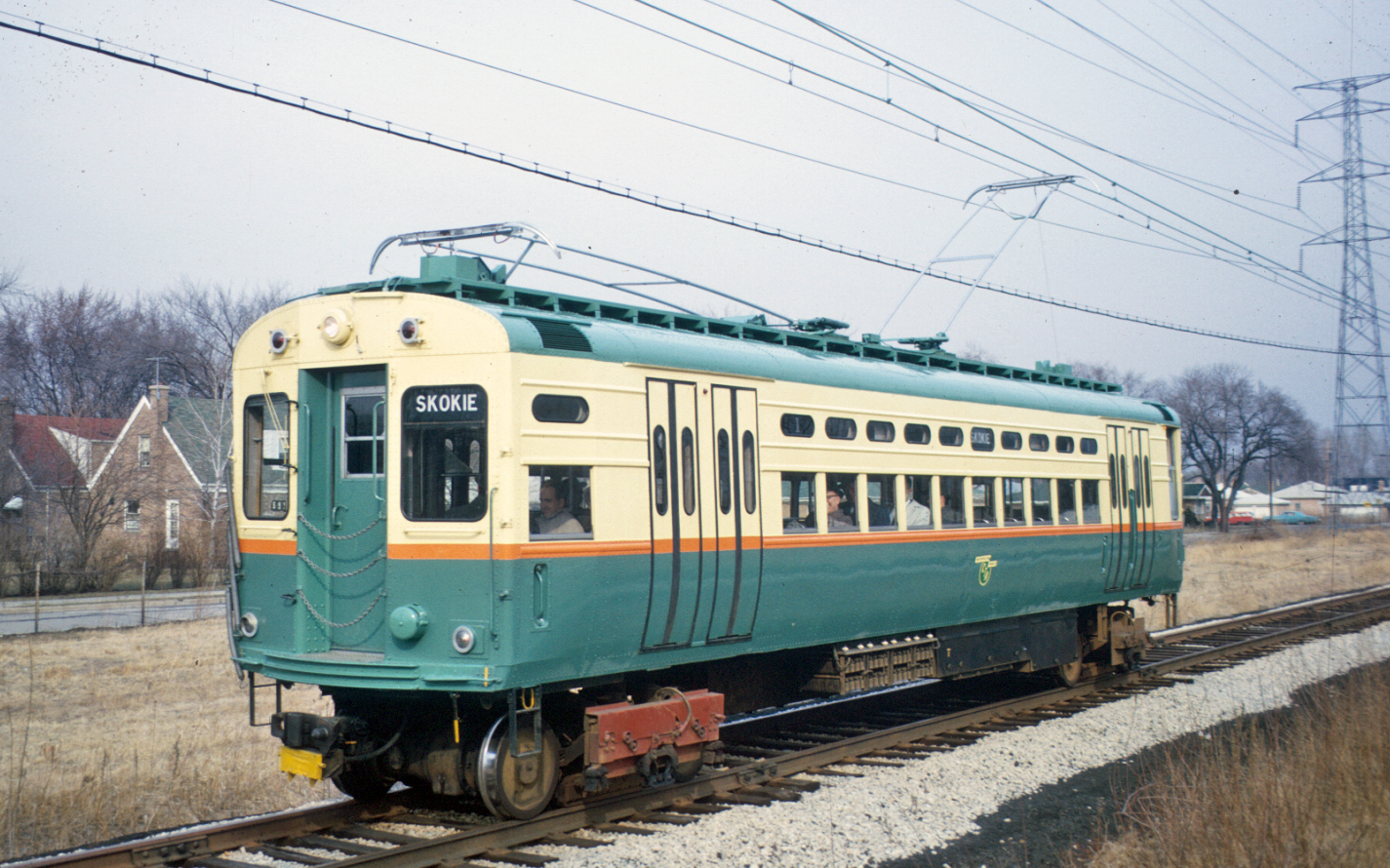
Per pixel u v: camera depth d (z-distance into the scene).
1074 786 8.63
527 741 7.14
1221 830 6.25
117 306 56.53
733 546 8.30
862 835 7.21
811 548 9.02
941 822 7.55
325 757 7.07
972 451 11.15
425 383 7.03
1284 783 6.82
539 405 6.99
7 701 12.52
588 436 7.28
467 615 6.80
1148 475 14.29
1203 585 26.47
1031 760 9.43
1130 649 13.87
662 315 8.70
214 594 26.97
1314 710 9.30
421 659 6.92
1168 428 15.00
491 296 7.50
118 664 15.41
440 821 7.40
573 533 7.14
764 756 9.46
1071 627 13.04
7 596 26.97
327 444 7.49
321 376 7.50
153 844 6.43
